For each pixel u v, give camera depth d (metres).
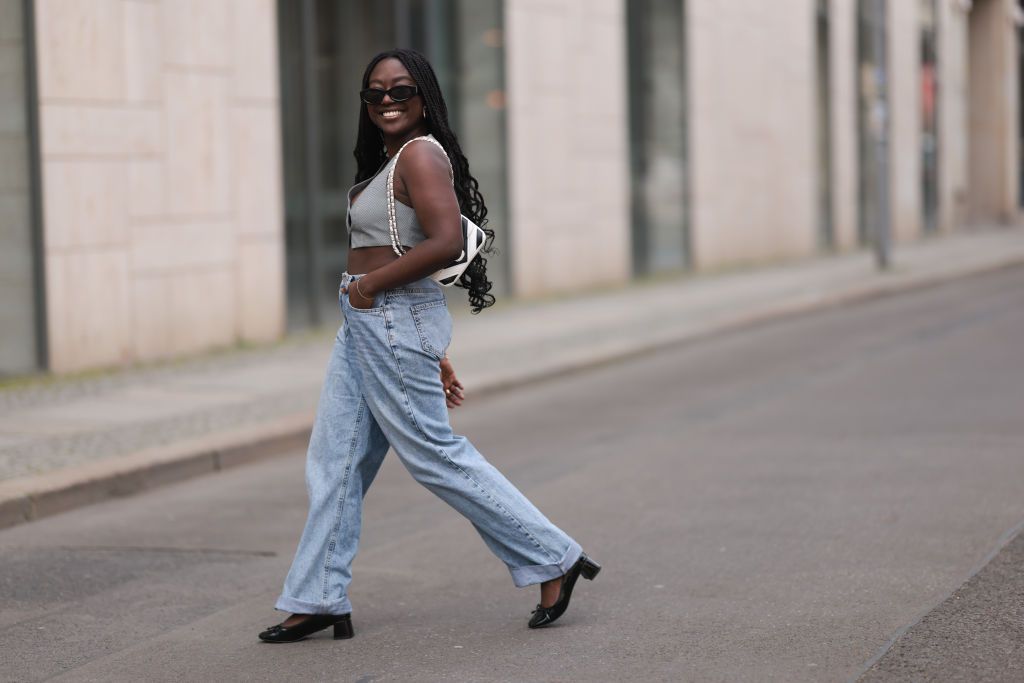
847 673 7.32
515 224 30.19
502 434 16.22
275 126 23.44
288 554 10.95
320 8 24.84
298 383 19.12
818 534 10.53
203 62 21.92
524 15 30.36
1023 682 7.10
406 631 8.50
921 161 54.62
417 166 7.80
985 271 39.44
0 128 19.02
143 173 20.92
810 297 30.66
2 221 19.12
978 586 8.88
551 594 8.40
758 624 8.31
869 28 49.91
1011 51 62.16
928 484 12.10
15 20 19.08
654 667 7.57
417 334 8.01
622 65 33.84
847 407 16.72
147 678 7.79
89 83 19.98
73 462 13.73
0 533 11.91
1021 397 16.75
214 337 22.41
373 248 8.02
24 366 19.42
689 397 18.39
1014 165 63.28
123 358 20.72
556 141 31.52
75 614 9.28
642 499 12.17
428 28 27.69
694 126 37.56
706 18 38.00
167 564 10.67
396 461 14.59
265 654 8.13
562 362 21.02
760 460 13.66
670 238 36.75
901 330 25.17
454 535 11.17
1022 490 11.68
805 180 44.69
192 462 14.30
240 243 22.83
